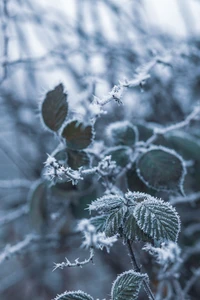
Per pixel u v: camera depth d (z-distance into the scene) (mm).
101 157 532
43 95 514
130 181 529
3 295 1071
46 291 1045
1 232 951
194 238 714
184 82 836
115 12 888
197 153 628
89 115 499
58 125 510
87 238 373
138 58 817
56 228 659
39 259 997
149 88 798
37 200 606
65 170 423
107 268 866
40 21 897
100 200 429
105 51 812
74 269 1048
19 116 957
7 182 806
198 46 809
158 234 406
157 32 895
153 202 417
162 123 818
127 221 420
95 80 606
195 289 730
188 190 635
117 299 405
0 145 950
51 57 816
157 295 561
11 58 757
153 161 517
